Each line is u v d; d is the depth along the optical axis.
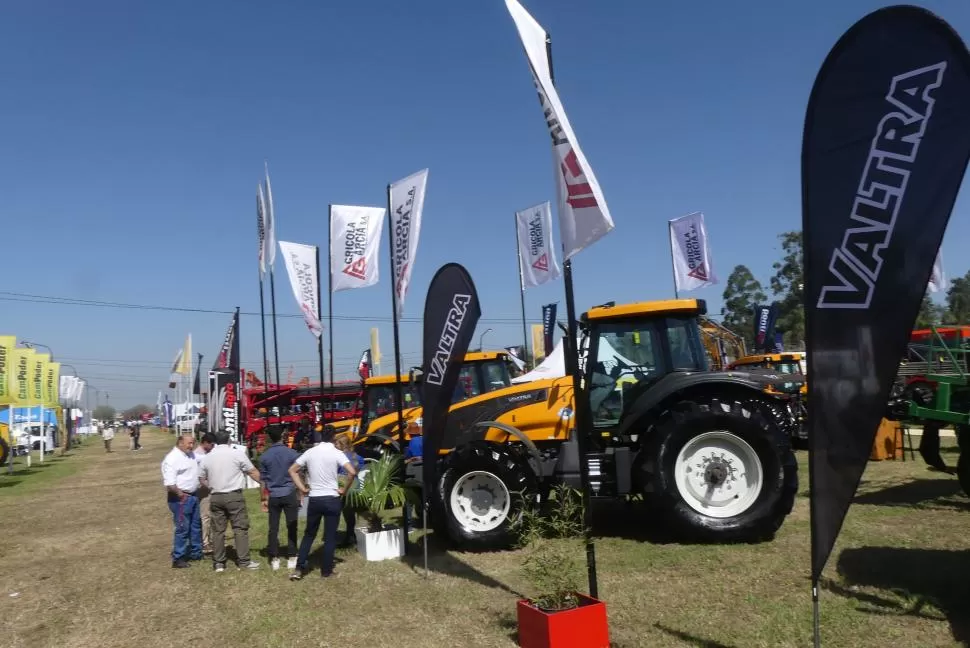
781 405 7.76
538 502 7.11
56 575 7.55
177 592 6.54
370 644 4.73
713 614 4.68
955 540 6.14
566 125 4.35
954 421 6.63
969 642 4.01
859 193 3.38
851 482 3.36
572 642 4.06
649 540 6.92
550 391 7.77
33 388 23.88
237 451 7.38
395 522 8.94
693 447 6.82
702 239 14.23
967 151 3.09
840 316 3.42
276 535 7.27
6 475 21.55
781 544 6.43
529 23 4.55
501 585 5.88
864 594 4.88
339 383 22.72
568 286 4.47
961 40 3.12
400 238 8.13
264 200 16.09
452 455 7.20
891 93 3.30
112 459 28.80
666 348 7.48
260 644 4.93
